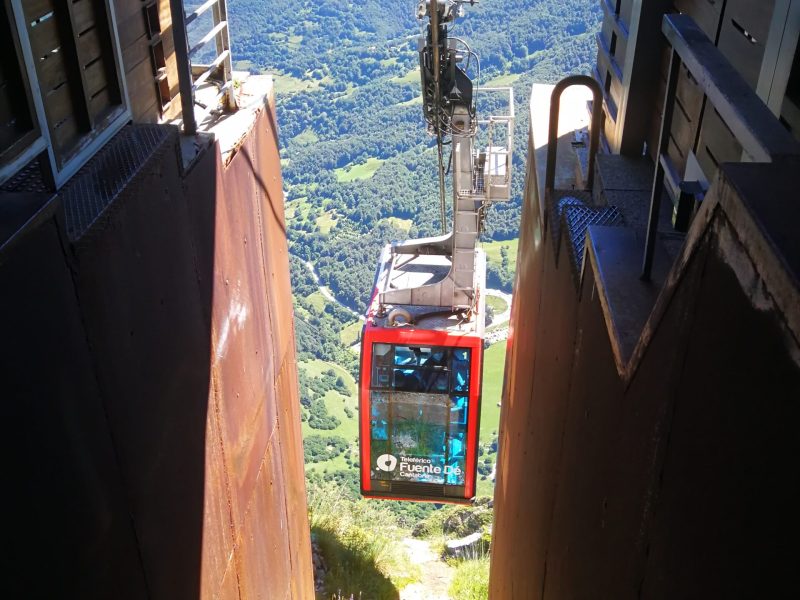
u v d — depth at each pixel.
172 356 2.98
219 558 3.65
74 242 2.15
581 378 2.53
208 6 3.82
